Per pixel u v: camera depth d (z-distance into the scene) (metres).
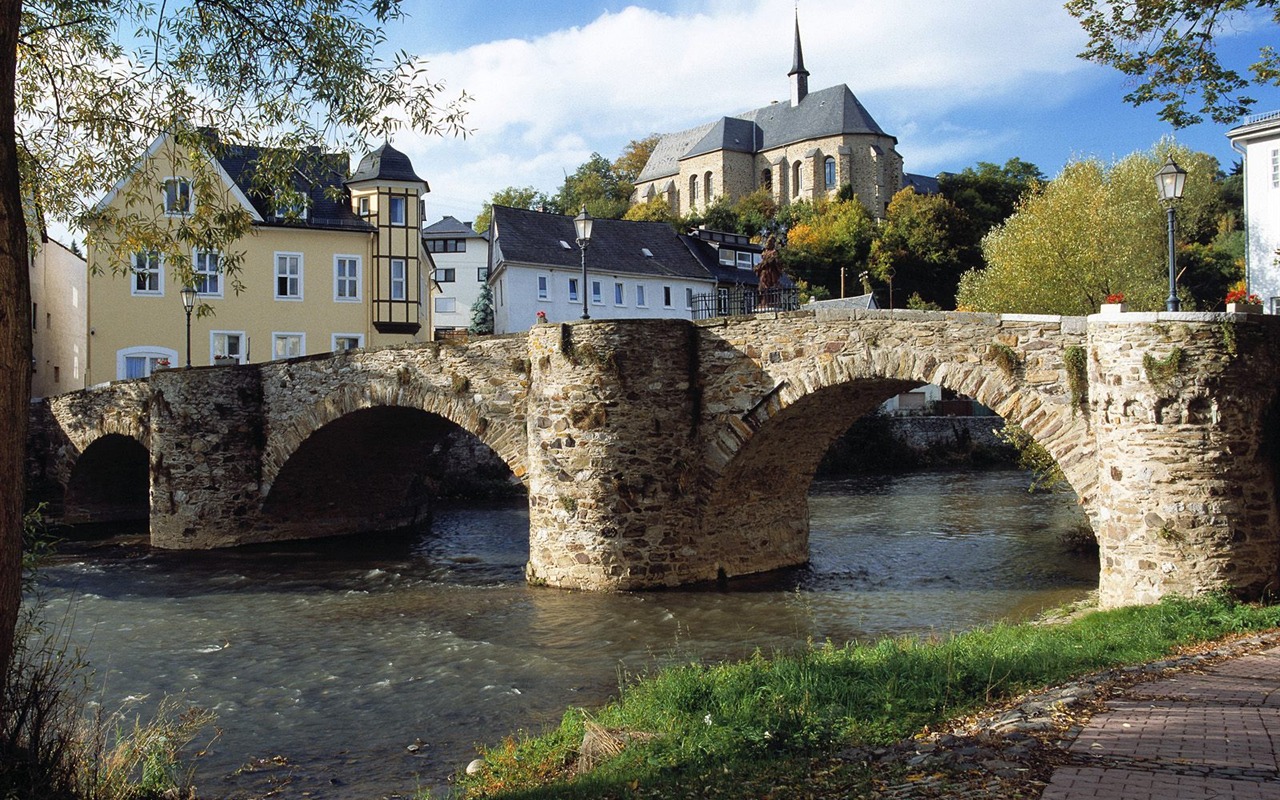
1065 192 33.22
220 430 28.20
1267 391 13.81
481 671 14.56
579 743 9.78
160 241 13.83
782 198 98.25
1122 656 10.47
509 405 22.20
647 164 110.75
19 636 9.34
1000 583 20.16
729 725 8.89
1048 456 23.59
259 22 12.41
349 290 42.56
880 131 95.50
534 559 21.12
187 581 23.05
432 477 39.75
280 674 14.80
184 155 14.61
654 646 15.62
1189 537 13.59
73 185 13.44
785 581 20.84
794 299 23.38
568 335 20.17
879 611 17.70
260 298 41.19
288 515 29.48
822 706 9.14
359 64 12.81
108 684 14.44
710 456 20.16
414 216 43.28
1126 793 5.82
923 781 6.48
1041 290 31.94
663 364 20.05
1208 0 14.15
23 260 6.56
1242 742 6.79
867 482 46.03
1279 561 13.75
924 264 79.19
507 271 56.19
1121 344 14.18
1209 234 59.25
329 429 26.56
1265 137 32.47
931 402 62.09
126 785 8.44
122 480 36.47
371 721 12.41
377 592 21.30
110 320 39.41
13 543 6.55
